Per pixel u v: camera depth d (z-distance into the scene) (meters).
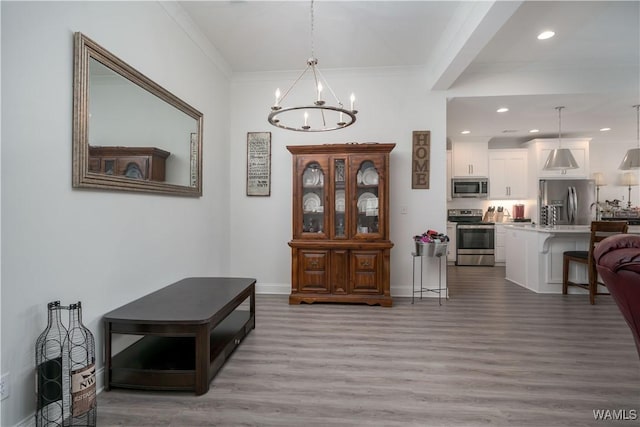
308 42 3.48
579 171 6.24
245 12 2.91
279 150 4.29
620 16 2.91
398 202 4.16
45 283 1.63
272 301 3.92
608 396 1.91
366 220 3.82
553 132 6.21
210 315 2.00
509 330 2.96
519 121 5.36
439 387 2.01
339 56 3.82
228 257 4.26
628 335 2.84
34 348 1.57
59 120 1.70
